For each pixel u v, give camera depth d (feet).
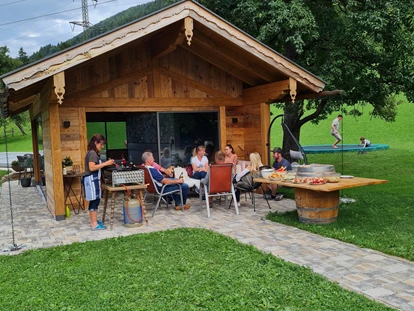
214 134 33.06
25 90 25.54
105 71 28.73
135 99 29.76
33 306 12.40
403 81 36.58
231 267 15.19
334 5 39.96
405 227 20.45
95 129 40.29
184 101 31.42
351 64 36.63
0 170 64.28
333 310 11.46
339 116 58.08
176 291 13.02
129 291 13.25
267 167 27.02
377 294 12.57
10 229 23.22
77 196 28.25
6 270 15.76
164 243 18.75
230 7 38.50
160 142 30.96
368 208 25.17
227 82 33.06
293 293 12.67
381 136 81.00
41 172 37.93
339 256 16.34
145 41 29.91
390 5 32.91
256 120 32.27
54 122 25.12
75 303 12.51
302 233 20.02
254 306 11.89
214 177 24.64
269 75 30.71
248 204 28.35
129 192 22.49
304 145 73.97
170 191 25.86
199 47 30.71
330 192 21.11
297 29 33.14
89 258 16.84
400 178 38.27
